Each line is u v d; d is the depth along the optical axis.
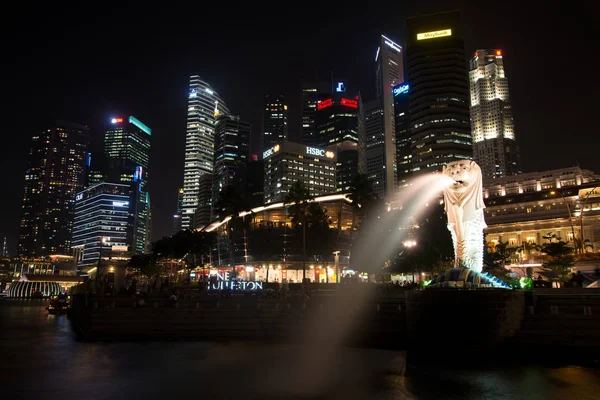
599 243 113.81
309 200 90.81
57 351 34.06
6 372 26.39
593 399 20.80
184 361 30.05
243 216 103.56
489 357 31.03
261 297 48.94
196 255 121.94
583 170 148.50
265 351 34.38
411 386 23.30
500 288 33.09
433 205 84.06
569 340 31.94
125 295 47.22
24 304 141.38
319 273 107.88
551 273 65.69
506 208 132.50
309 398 20.98
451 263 71.19
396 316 39.31
